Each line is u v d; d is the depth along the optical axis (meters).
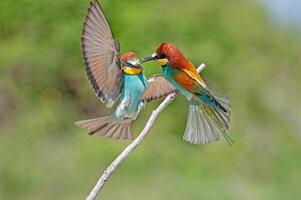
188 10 17.59
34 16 17.17
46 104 16.36
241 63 17.52
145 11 17.34
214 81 17.28
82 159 13.88
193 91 4.94
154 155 14.47
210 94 4.91
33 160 13.67
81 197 13.09
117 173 13.60
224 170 14.61
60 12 17.11
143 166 13.95
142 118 15.87
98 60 4.65
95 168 13.80
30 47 16.89
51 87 16.81
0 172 13.28
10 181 13.19
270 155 15.48
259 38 17.94
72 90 16.89
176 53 4.93
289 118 16.81
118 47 4.67
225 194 13.60
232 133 15.83
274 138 15.98
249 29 17.95
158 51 4.96
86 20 4.58
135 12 17.23
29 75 16.80
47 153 13.98
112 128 4.96
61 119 16.03
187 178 13.89
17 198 13.06
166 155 14.48
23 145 14.17
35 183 13.21
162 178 13.67
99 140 14.31
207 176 14.26
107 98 4.73
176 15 17.45
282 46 18.06
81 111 16.83
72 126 15.82
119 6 17.34
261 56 17.83
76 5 17.08
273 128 16.38
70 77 16.92
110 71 4.69
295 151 15.71
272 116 16.75
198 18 17.59
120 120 4.95
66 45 16.97
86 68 4.64
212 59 17.17
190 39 17.41
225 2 18.03
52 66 16.89
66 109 16.58
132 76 4.93
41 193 13.13
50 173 13.45
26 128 15.17
